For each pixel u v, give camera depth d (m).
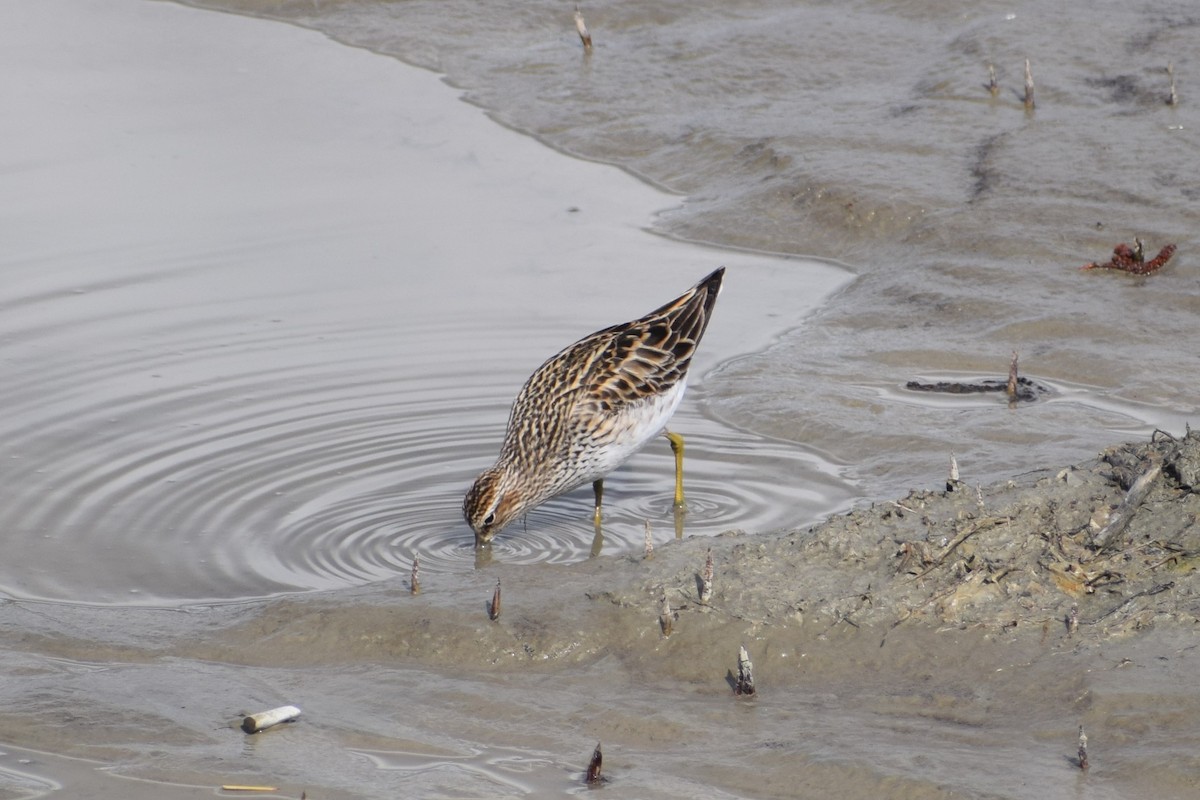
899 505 11.20
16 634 10.75
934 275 17.36
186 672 10.20
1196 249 17.17
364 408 14.87
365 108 22.81
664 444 14.31
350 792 8.71
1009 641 9.72
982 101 21.08
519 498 12.47
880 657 9.81
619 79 23.14
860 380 15.23
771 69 22.98
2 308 16.88
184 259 18.17
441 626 10.52
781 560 10.83
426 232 18.97
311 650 10.49
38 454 13.88
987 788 8.29
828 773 8.60
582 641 10.30
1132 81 21.14
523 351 15.98
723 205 19.55
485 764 8.97
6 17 26.61
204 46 25.23
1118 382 14.77
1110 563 10.22
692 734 9.18
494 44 24.81
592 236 18.97
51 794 8.79
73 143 21.48
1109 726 8.76
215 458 13.85
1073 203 18.36
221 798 8.72
